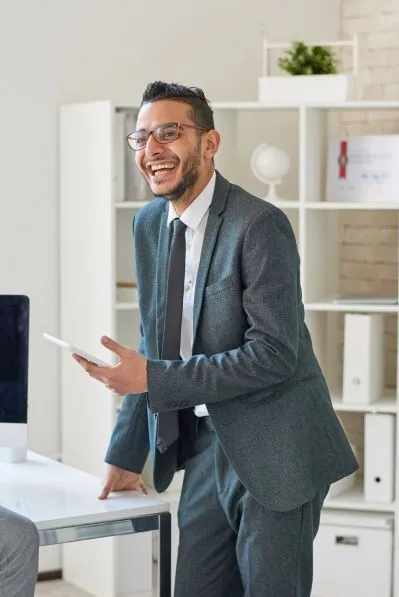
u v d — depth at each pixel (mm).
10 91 4641
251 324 2678
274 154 4578
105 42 4816
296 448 2686
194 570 2945
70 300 4711
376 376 4641
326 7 5219
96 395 4609
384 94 5062
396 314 4988
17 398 3092
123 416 2971
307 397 2740
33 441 4773
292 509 2686
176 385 2627
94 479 3070
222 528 2906
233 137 4789
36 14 4664
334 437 2766
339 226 5191
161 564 2812
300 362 2770
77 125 4613
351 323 4531
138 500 2852
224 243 2713
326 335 4922
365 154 4535
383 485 4508
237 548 2787
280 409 2701
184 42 4980
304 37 5211
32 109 4680
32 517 2674
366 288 5145
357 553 4496
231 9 5066
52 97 4719
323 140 4727
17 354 3086
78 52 4762
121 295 4625
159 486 2979
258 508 2721
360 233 5141
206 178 2793
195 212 2781
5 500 2836
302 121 4461
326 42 4781
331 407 2809
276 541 2707
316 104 4445
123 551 4547
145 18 4895
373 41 5090
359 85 4660
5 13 4613
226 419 2715
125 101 4547
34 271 4730
